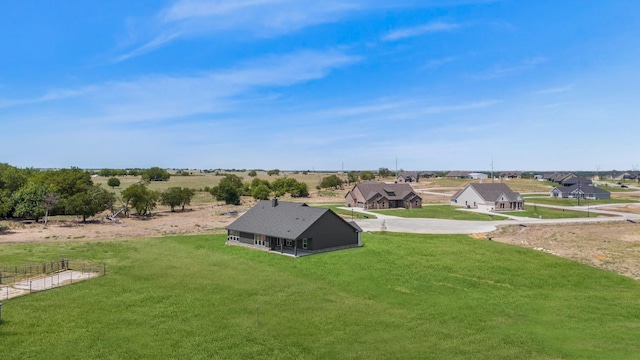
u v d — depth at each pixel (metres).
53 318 26.84
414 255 47.06
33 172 121.00
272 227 51.53
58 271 39.78
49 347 22.50
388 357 21.66
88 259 45.56
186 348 22.53
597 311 29.95
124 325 25.73
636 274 42.38
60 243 56.44
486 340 23.98
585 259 48.69
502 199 104.06
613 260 48.28
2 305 29.27
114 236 65.69
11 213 86.75
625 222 81.50
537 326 26.61
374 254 47.38
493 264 43.41
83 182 106.81
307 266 42.09
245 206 118.88
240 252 49.50
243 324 26.06
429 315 28.23
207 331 24.89
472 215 93.25
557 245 57.69
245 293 32.69
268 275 38.50
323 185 181.38
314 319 27.08
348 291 33.75
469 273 40.06
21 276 37.62
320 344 23.19
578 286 37.28
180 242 56.66
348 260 44.56
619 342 24.03
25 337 23.75
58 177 98.19
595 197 133.50
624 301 32.59
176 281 36.19
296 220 50.78
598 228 73.94
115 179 173.75
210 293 32.62
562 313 29.39
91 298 31.12
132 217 95.00
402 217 89.88
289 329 25.33
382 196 108.44
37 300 30.55
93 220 88.81
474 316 28.25
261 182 154.00
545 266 43.28
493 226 75.12
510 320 27.67
